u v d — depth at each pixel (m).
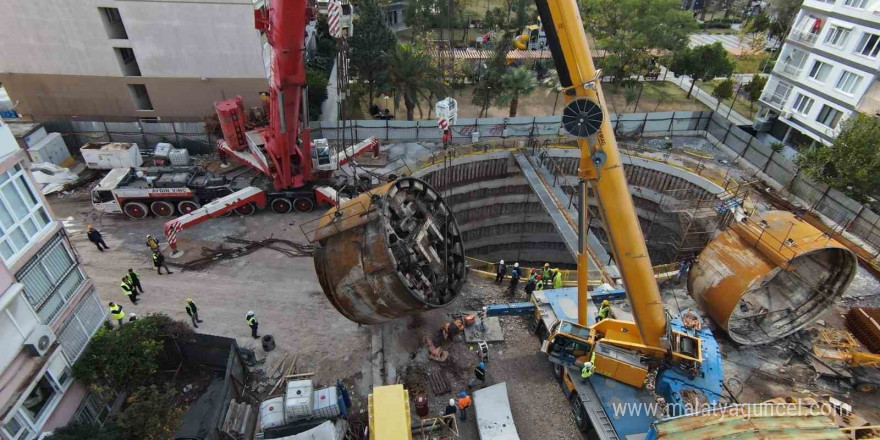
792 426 11.20
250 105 32.53
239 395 16.62
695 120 35.38
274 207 26.02
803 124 35.69
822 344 18.61
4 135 12.05
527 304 20.05
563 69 13.25
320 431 14.17
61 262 14.12
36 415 13.12
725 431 11.38
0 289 11.45
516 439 15.02
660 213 31.17
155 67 30.62
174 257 22.92
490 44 54.31
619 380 16.02
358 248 15.27
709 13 80.19
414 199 17.06
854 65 31.30
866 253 23.67
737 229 19.12
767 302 20.48
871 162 25.47
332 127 32.34
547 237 37.97
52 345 13.25
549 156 32.59
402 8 62.91
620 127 35.22
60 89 31.14
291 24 16.41
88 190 27.25
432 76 36.03
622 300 20.72
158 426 13.92
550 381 17.95
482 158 32.22
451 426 15.83
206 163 28.62
